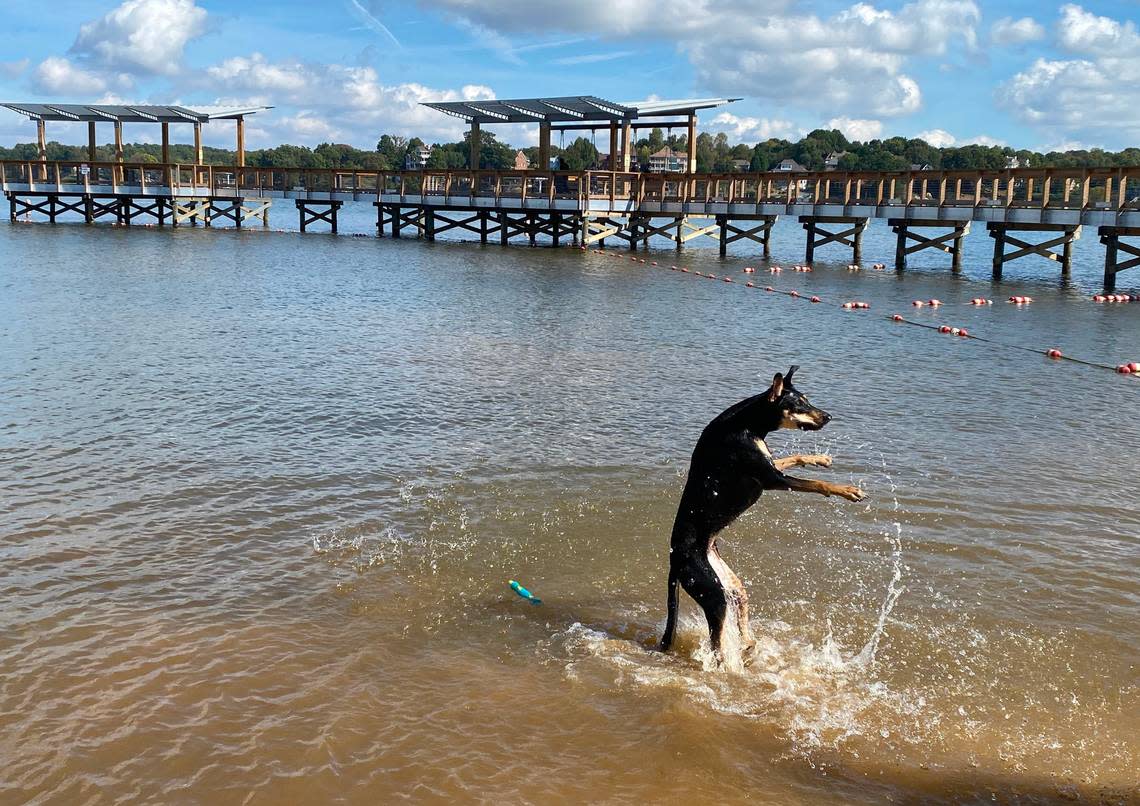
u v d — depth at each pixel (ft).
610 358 54.39
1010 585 24.53
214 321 64.13
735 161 412.98
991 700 19.25
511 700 18.66
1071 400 45.57
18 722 17.31
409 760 16.58
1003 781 16.60
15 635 20.44
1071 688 19.74
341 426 37.81
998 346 61.16
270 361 50.44
